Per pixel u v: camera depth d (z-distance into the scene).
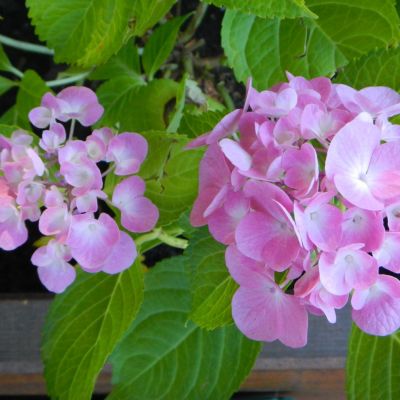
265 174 0.69
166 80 1.00
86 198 0.74
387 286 0.70
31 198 0.74
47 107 0.80
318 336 0.97
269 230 0.69
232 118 0.71
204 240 0.81
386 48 0.84
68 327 0.87
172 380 0.90
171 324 0.91
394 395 0.86
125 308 0.86
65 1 0.85
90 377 0.84
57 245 0.76
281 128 0.70
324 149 0.71
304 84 0.75
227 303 0.80
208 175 0.73
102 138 0.78
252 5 0.76
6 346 0.97
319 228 0.68
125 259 0.79
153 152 0.83
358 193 0.67
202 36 1.16
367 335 0.86
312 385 1.01
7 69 1.02
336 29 0.89
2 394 1.04
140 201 0.80
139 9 0.84
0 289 1.04
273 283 0.71
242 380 0.90
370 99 0.74
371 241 0.68
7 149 0.76
